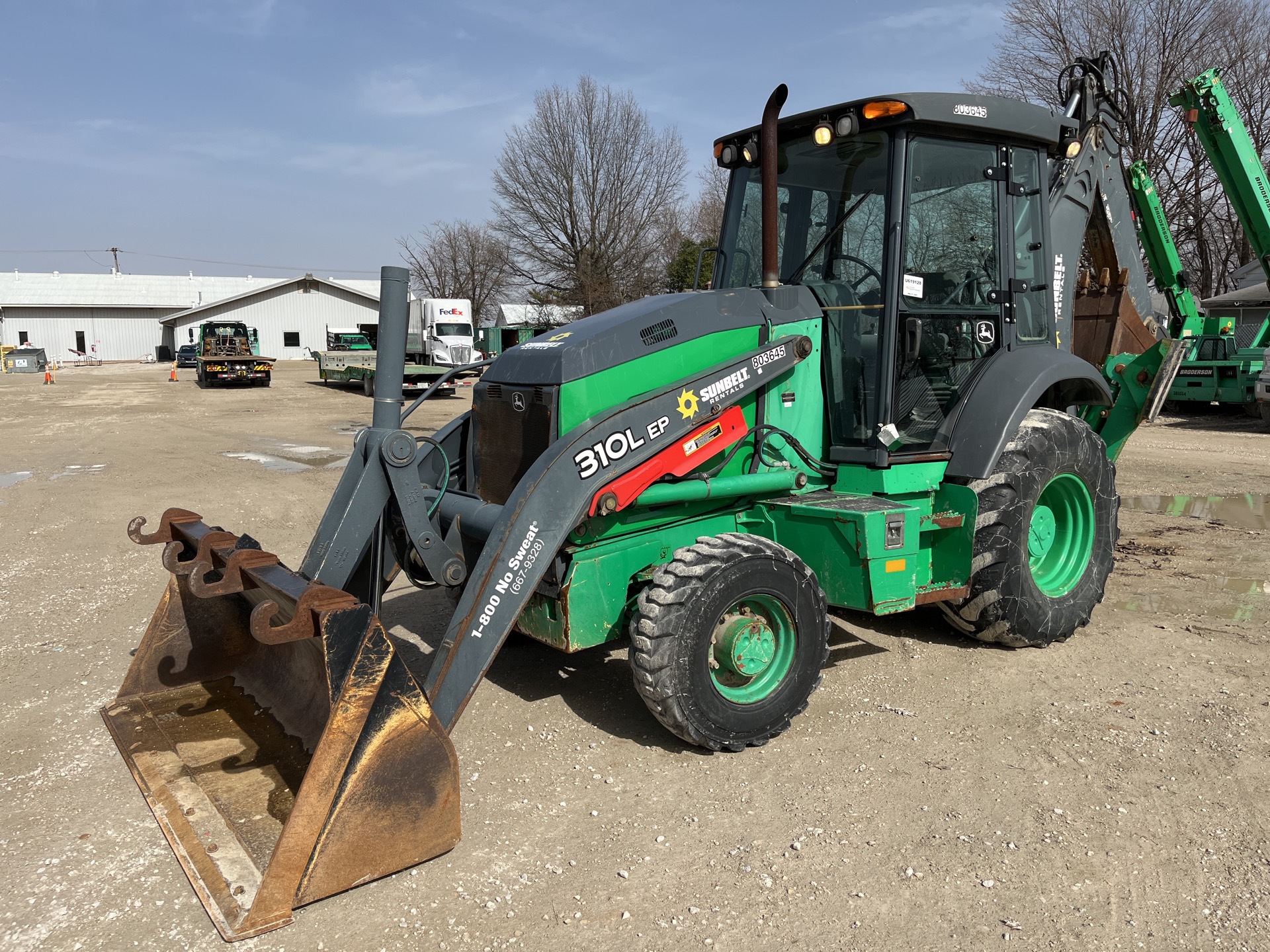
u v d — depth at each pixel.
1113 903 2.79
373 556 3.78
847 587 4.07
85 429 16.73
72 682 4.71
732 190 5.10
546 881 2.96
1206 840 3.11
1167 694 4.30
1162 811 3.29
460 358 28.28
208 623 4.30
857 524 3.94
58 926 2.77
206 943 2.68
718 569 3.64
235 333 31.45
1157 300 7.43
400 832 2.97
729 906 2.82
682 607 3.59
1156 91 26.30
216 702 4.11
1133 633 5.14
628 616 4.01
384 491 3.65
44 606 6.01
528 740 4.00
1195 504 8.59
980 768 3.65
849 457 4.43
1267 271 7.53
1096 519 5.09
